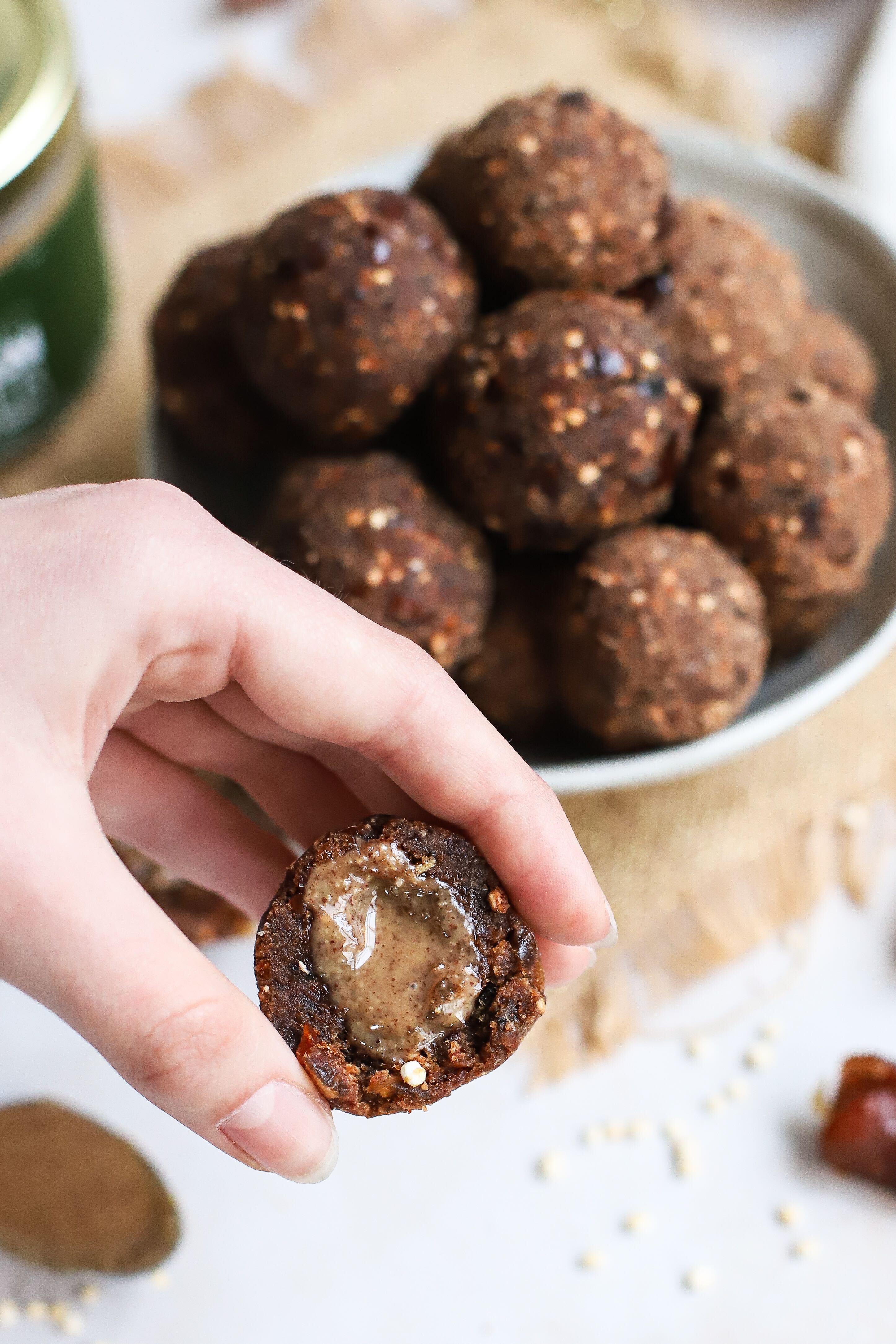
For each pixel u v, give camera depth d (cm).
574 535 31
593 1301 32
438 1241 33
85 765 24
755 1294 32
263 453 34
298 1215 33
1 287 35
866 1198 33
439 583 31
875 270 37
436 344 31
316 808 30
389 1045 25
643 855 35
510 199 31
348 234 31
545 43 44
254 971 26
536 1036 34
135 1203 33
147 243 42
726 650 31
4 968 23
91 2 45
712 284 33
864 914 35
